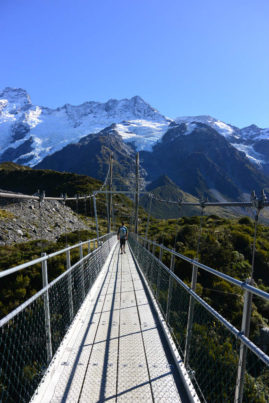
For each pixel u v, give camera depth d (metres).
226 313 7.23
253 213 1.92
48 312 2.96
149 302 5.86
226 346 2.38
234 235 12.59
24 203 25.08
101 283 7.82
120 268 10.70
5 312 8.52
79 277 5.35
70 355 3.44
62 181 55.75
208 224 18.20
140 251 10.79
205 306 2.31
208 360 2.65
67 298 4.23
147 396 2.66
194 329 3.25
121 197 49.38
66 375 2.99
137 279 8.47
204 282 9.82
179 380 2.94
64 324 4.02
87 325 4.49
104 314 5.04
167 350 3.62
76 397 2.62
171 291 4.29
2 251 13.42
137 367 3.19
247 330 1.75
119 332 4.20
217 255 11.27
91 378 2.94
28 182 57.53
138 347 3.70
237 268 10.73
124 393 2.70
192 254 11.43
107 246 14.47
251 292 1.66
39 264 10.44
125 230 15.30
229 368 2.20
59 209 28.89
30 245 16.17
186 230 14.50
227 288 8.00
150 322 4.65
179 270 10.50
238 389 1.76
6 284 9.48
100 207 40.94
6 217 21.09
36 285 9.78
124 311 5.22
